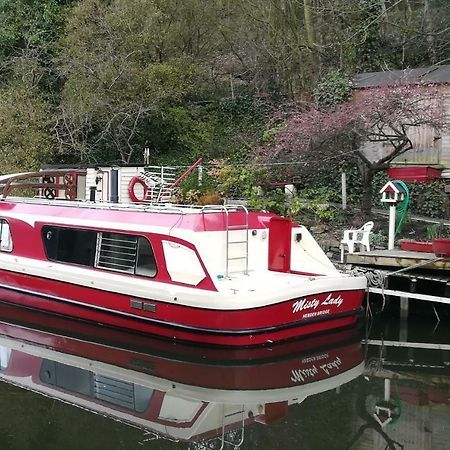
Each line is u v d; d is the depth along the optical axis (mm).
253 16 18531
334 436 5273
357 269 9258
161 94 17344
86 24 17812
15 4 19922
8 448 4992
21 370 7066
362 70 17719
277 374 6961
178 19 18875
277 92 19672
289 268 8680
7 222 9523
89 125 17016
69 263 8773
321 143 11773
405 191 10438
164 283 7676
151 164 18031
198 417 5688
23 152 16531
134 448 5020
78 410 5867
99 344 8148
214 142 18656
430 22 18562
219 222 7773
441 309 9297
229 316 6961
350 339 8219
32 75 17938
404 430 5410
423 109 11062
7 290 9320
